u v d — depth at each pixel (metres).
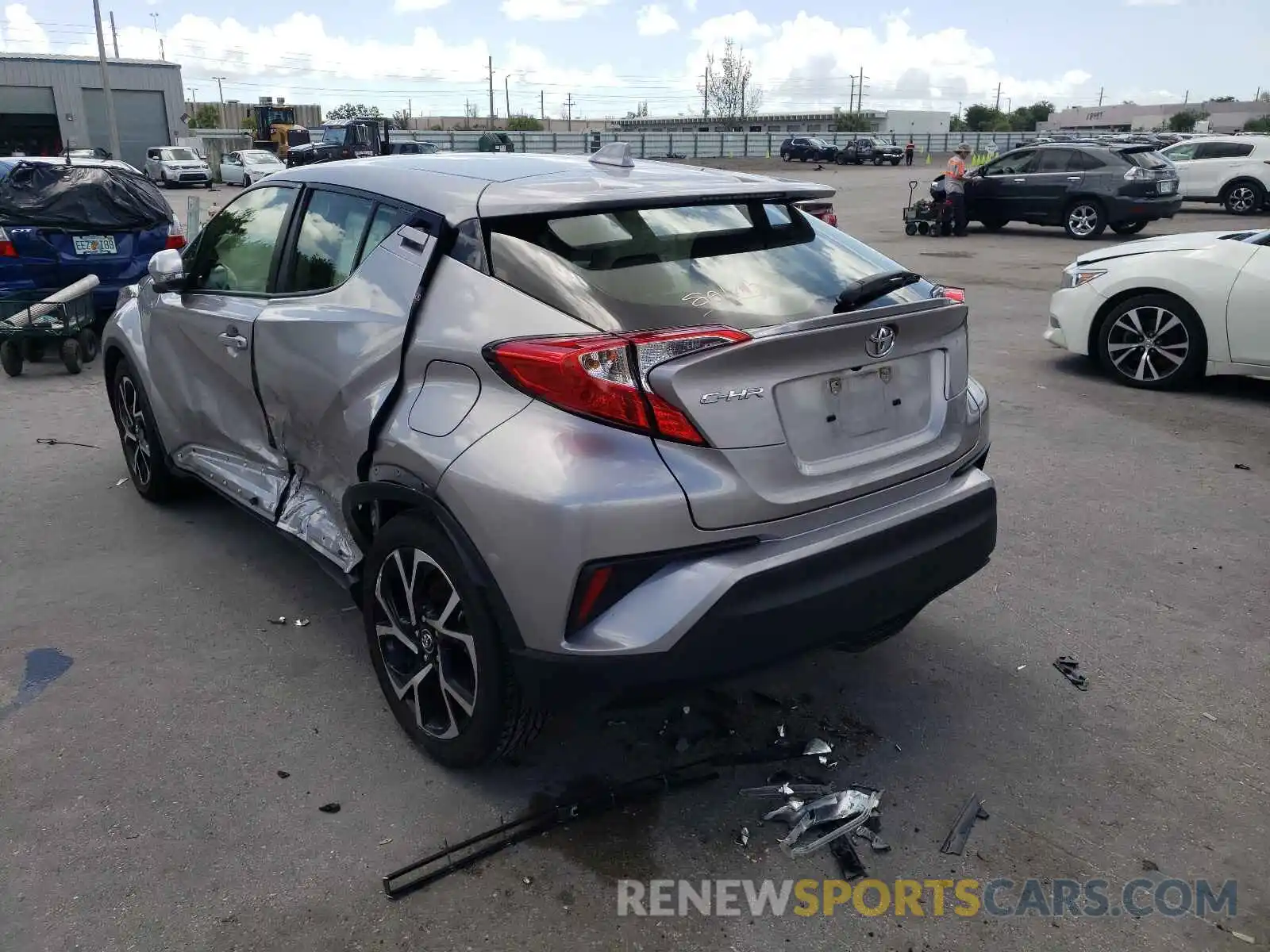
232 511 5.12
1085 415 7.02
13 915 2.46
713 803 2.92
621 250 2.80
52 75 46.94
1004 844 2.79
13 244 8.60
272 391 3.63
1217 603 4.23
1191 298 7.31
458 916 2.49
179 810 2.85
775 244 3.07
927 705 3.45
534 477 2.47
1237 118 90.44
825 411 2.71
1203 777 3.09
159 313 4.54
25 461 5.89
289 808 2.87
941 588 3.03
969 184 19.98
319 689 3.49
